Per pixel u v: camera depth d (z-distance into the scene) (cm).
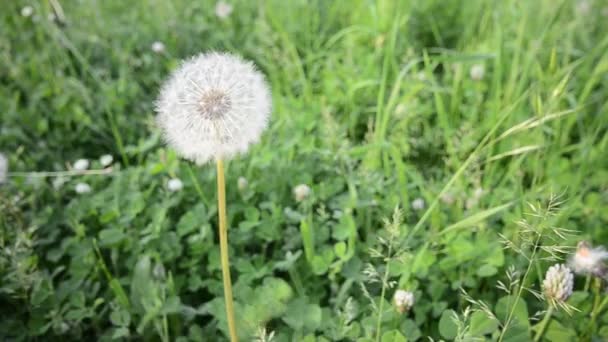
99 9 69
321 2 70
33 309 35
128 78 59
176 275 38
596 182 43
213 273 38
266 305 32
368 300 34
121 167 51
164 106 26
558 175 43
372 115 53
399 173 39
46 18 62
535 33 59
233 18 70
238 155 44
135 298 35
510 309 29
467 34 62
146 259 35
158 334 34
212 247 38
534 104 43
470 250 35
